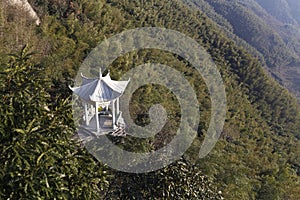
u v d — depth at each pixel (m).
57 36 19.55
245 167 19.58
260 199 15.21
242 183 14.78
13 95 4.82
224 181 13.68
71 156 5.03
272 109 49.50
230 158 18.84
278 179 19.84
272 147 35.47
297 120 51.34
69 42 19.02
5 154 4.24
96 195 5.46
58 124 4.95
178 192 7.69
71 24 21.72
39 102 5.02
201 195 8.08
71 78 14.20
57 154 4.61
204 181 8.48
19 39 15.96
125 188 7.82
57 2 23.55
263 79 50.97
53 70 13.49
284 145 39.66
